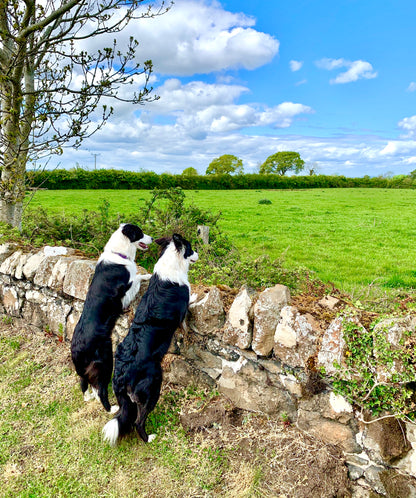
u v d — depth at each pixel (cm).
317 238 1280
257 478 273
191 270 478
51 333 495
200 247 655
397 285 716
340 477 264
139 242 410
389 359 248
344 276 796
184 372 372
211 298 348
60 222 745
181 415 339
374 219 1680
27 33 546
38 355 465
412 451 246
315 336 288
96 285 381
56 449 321
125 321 414
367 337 261
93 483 286
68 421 354
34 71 691
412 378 242
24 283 525
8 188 623
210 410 335
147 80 605
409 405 247
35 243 637
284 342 298
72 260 475
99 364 360
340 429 275
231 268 511
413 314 270
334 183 5672
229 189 4962
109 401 379
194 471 288
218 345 345
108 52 570
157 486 279
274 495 263
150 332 316
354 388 262
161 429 332
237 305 330
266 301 312
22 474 297
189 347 367
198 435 320
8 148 648
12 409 374
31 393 397
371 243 1184
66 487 283
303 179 5494
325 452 276
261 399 318
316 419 288
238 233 1350
